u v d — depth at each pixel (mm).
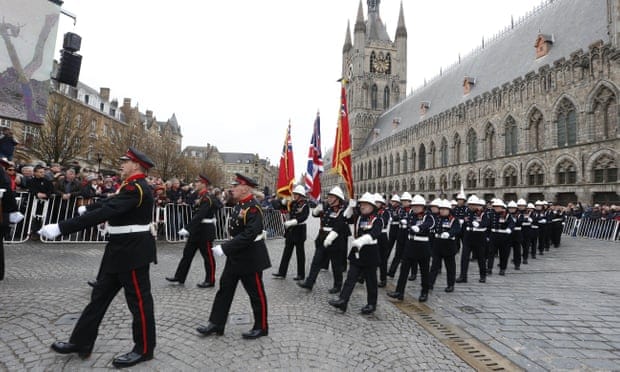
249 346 5117
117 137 41625
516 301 8320
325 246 7707
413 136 60250
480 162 42594
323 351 5078
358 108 91125
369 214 7383
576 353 5367
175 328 5633
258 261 5496
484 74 47344
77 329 4430
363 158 84125
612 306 7949
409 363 4863
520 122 36656
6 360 4324
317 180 12945
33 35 10398
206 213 8227
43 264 9336
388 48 93500
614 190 26828
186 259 8289
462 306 7867
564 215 27578
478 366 4859
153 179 16500
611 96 27750
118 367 4281
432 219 8477
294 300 7730
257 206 5707
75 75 11469
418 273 12188
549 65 33469
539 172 34188
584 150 29438
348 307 7461
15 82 10055
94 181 15242
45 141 28125
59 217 13023
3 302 6285
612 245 20469
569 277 11414
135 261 4496
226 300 5457
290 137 14266
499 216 11969
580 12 34844
